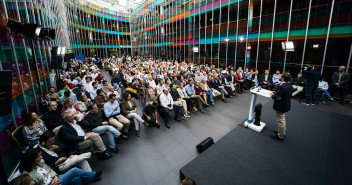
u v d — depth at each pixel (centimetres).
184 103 531
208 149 338
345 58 670
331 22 689
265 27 947
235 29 1140
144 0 2586
